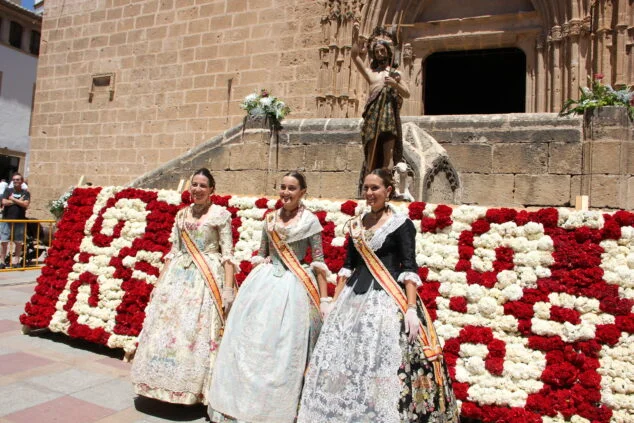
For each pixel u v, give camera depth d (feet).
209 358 12.71
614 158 24.62
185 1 48.73
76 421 12.06
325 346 10.29
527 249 12.66
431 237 13.84
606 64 34.27
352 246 11.07
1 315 22.44
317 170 29.89
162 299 13.23
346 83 41.34
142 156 49.80
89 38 53.78
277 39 44.42
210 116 46.80
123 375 15.34
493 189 27.45
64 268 18.84
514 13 39.04
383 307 10.03
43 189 55.11
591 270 11.84
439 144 27.66
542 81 37.81
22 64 95.66
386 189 10.64
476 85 60.54
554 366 11.62
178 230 13.78
